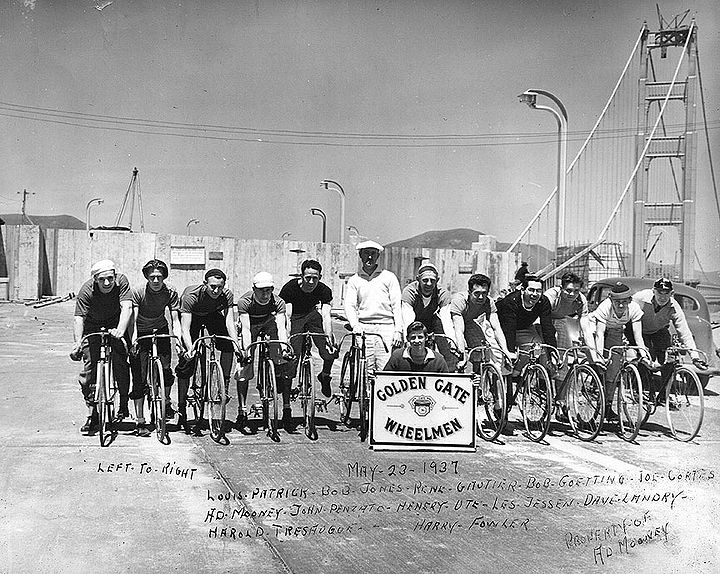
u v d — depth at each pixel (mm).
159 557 4082
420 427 6375
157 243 25125
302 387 7023
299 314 7234
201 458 6117
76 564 3961
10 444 6441
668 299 7750
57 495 5105
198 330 7105
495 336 7117
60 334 16312
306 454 6309
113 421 7281
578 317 8633
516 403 8219
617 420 7895
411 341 6320
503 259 24766
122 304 6559
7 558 4031
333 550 4234
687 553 4305
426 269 7004
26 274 25812
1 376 10391
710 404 9195
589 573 4008
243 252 24938
